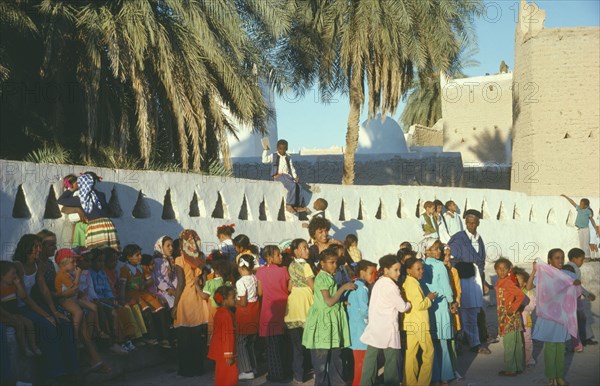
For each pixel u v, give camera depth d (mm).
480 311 10719
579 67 21547
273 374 8648
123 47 12344
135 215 11000
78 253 9031
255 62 15055
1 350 6996
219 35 13984
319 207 13312
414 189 16219
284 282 8695
